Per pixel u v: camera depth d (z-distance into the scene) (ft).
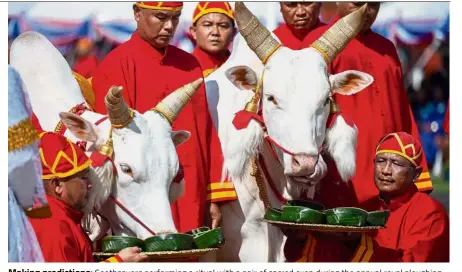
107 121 29.63
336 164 31.45
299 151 30.09
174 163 29.37
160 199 28.86
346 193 34.60
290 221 29.94
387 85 35.86
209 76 34.83
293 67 31.14
